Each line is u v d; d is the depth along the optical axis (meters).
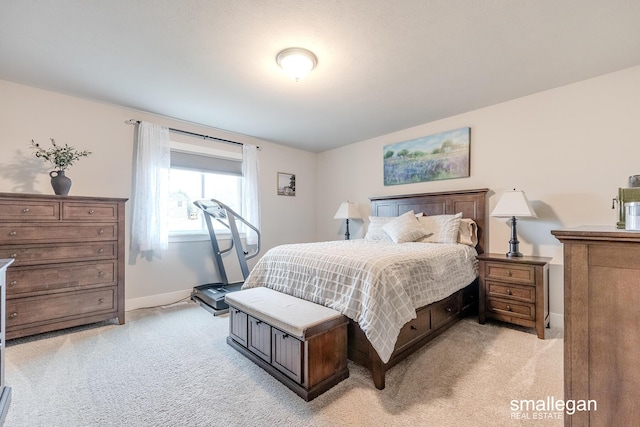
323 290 2.06
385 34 1.90
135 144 3.23
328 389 1.69
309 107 3.15
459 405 1.54
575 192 2.62
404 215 3.35
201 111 3.26
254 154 4.18
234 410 1.51
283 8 1.66
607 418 0.96
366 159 4.41
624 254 0.94
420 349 2.19
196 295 3.51
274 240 4.56
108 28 1.84
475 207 3.17
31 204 2.28
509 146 3.01
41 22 1.77
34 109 2.66
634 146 2.35
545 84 2.64
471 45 2.02
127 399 1.60
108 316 2.63
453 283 2.46
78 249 2.48
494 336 2.43
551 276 2.73
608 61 2.25
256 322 1.99
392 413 1.48
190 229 3.78
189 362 2.02
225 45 2.02
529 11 1.68
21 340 2.34
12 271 2.19
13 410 1.49
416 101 3.00
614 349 0.96
